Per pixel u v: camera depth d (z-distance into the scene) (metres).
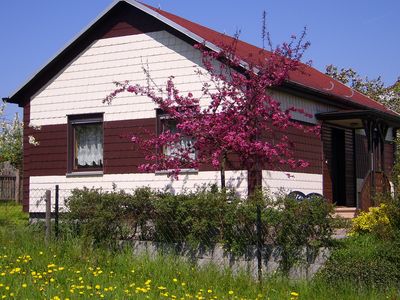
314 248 9.94
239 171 13.88
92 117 16.25
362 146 20.47
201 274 9.79
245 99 12.23
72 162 16.50
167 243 10.98
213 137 12.04
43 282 8.95
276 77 12.43
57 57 16.55
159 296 8.48
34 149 17.00
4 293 8.12
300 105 15.93
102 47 16.20
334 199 18.44
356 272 9.36
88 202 11.67
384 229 10.82
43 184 16.77
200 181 14.42
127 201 11.38
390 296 8.80
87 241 11.18
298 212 10.04
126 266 10.30
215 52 13.05
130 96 15.66
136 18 15.76
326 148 17.89
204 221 10.49
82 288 8.64
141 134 15.38
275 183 14.36
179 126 12.23
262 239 10.14
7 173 30.41
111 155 15.78
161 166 12.67
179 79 14.98
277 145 12.37
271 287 9.34
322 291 9.06
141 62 15.59
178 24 14.97
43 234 11.99
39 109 17.02
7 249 11.06
